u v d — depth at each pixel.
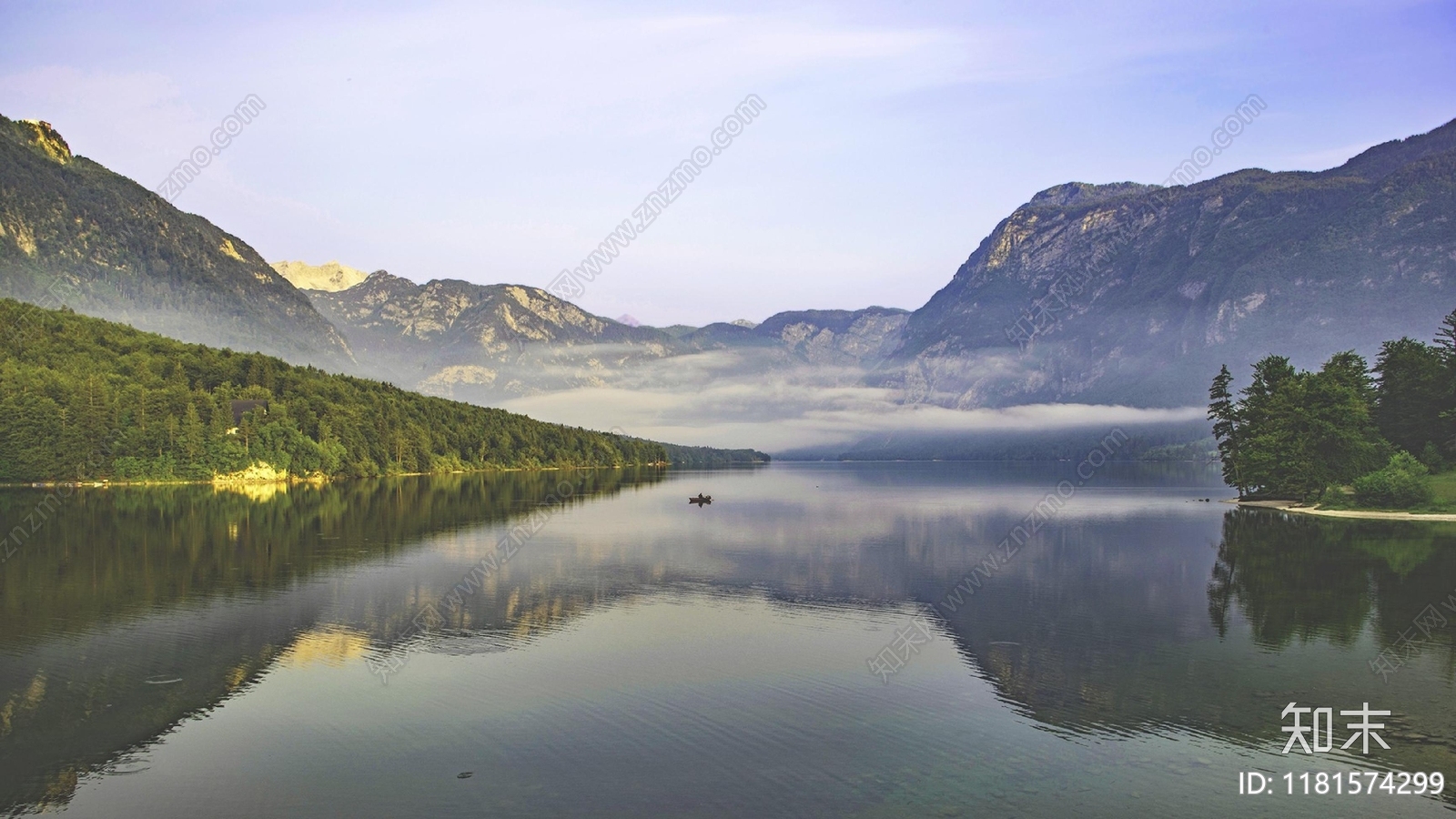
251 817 31.69
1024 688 46.16
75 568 82.06
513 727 40.38
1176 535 114.31
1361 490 142.25
